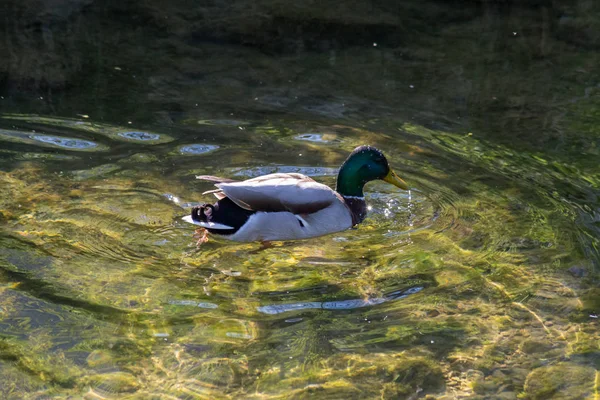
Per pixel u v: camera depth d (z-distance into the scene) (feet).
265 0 65.57
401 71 56.80
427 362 27.81
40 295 30.22
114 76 52.95
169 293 30.86
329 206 36.29
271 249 34.94
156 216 36.32
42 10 62.23
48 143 42.96
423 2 68.49
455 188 40.55
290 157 42.86
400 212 38.40
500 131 47.65
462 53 60.29
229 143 44.19
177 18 62.39
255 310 30.09
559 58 59.82
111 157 41.75
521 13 67.62
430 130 47.44
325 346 28.30
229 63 56.49
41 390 25.62
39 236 33.99
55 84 50.93
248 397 25.76
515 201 39.34
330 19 63.10
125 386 25.91
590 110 51.11
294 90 52.65
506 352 28.55
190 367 26.94
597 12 67.46
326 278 32.53
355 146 44.70
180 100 49.93
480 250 34.94
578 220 37.65
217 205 35.29
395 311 30.45
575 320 30.40
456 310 30.71
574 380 27.30
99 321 28.94
